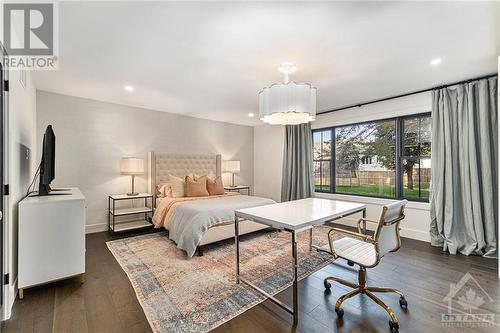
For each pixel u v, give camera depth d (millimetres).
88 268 2564
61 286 2176
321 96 3779
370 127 4277
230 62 2553
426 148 3578
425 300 1962
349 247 2045
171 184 4266
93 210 3977
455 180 3113
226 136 5918
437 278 2344
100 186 4051
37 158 3447
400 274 2430
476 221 2900
